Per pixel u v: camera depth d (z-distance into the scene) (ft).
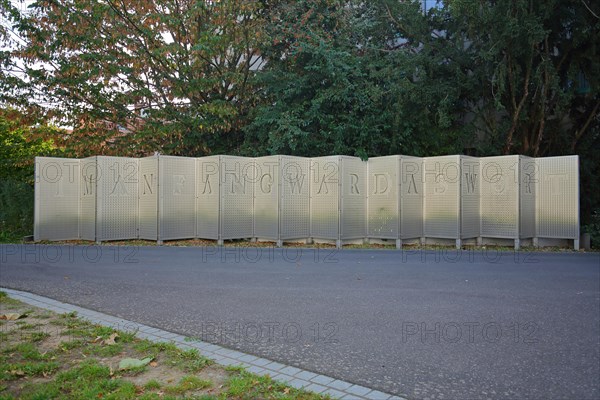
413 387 13.52
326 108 53.67
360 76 53.11
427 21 52.39
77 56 55.06
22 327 18.78
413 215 45.88
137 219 49.62
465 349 16.62
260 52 59.77
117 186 48.88
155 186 47.93
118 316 20.75
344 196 45.91
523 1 42.52
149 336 17.89
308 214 47.60
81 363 15.03
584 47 48.57
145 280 28.68
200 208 48.91
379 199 46.47
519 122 51.21
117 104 57.57
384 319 20.25
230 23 56.44
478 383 13.80
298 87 53.93
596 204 51.85
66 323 19.47
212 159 47.93
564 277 29.35
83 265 34.09
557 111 48.80
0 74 53.16
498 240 45.11
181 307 22.27
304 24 56.29
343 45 55.62
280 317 20.59
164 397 12.54
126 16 55.62
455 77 51.19
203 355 15.89
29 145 64.49
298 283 27.76
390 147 52.31
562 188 43.65
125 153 57.06
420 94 49.14
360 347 16.84
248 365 15.07
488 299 23.71
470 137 52.60
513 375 14.38
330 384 13.66
